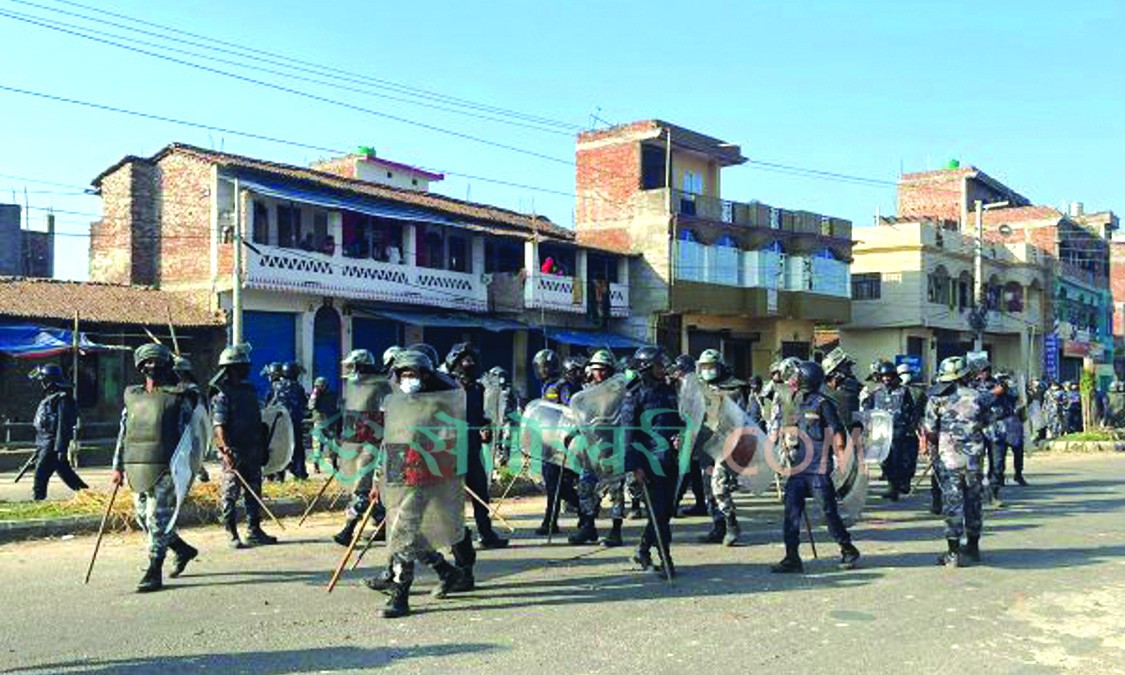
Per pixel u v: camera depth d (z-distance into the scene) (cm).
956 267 4653
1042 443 2575
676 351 3719
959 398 901
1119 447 2592
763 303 3891
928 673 562
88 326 2350
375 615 692
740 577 837
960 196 5528
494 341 3288
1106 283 6384
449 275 3109
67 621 673
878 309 4488
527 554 948
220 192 2662
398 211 2927
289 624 666
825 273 4166
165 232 2784
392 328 3019
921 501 1412
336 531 1078
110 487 1420
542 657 586
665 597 755
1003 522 1180
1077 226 5872
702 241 3778
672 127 3825
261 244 2622
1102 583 816
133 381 2516
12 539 1012
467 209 3447
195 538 1036
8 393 2281
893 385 1432
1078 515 1242
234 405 969
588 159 3853
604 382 991
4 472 1853
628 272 3697
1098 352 6038
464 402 719
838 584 809
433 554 735
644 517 1223
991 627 668
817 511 1283
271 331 2680
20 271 3562
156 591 771
